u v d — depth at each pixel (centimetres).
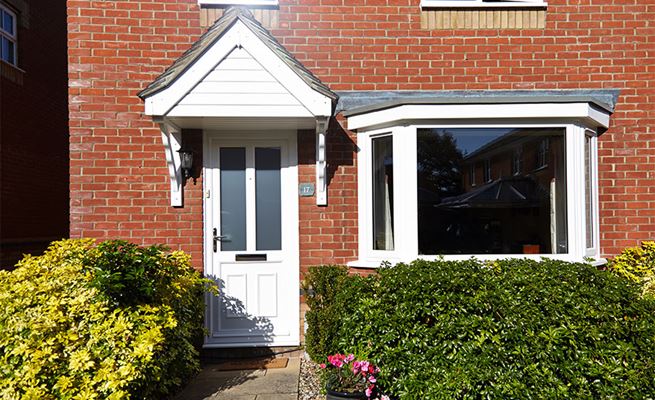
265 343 508
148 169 496
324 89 432
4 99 721
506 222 479
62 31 916
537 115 464
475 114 464
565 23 527
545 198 483
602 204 523
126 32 495
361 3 520
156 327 350
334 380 345
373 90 518
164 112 420
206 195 507
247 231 518
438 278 360
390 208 497
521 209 481
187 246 499
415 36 521
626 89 527
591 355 320
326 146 513
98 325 344
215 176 514
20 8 765
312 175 514
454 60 522
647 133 525
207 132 509
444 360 329
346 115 501
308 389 405
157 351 361
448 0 533
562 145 482
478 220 477
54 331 340
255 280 514
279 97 432
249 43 428
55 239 873
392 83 520
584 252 481
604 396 306
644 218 521
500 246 477
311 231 510
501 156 482
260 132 516
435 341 337
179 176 495
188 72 424
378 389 344
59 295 362
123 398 321
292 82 432
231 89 428
